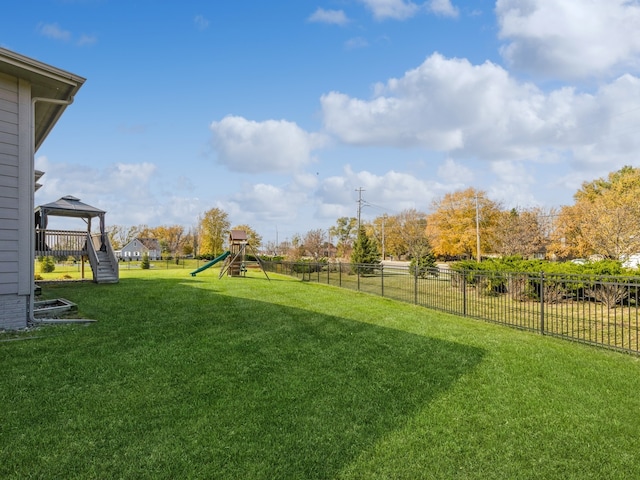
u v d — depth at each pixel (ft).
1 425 9.11
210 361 14.28
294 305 28.40
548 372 13.61
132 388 11.52
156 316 22.67
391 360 14.92
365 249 83.76
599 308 28.12
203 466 7.59
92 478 7.14
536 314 26.05
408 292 38.93
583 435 9.07
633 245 59.77
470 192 105.70
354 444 8.57
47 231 42.83
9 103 19.95
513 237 74.95
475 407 10.63
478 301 32.22
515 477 7.38
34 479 7.09
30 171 20.59
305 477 7.32
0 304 19.02
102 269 44.34
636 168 104.27
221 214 162.30
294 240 152.87
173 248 223.10
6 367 13.07
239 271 61.31
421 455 8.14
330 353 15.78
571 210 80.94
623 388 12.12
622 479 7.34
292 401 10.87
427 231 113.29
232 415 9.88
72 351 15.07
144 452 8.05
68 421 9.37
